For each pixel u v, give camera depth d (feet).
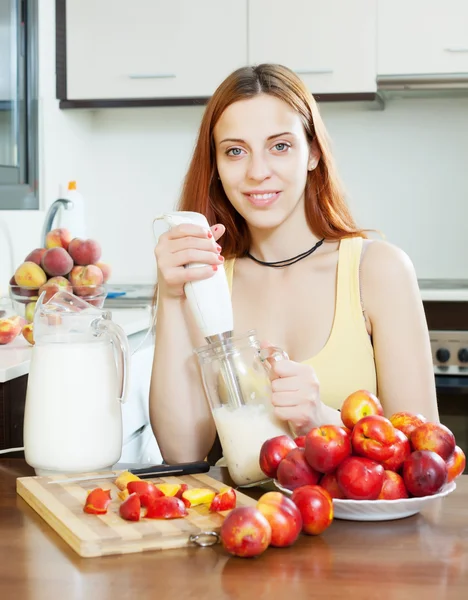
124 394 4.00
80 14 10.21
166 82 10.14
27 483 3.59
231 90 4.57
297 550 2.87
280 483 3.32
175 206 5.49
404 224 10.96
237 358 3.76
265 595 2.49
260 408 3.75
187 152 11.30
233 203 4.72
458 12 9.62
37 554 2.86
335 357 4.88
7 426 5.48
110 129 11.41
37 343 4.03
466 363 9.18
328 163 5.06
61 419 3.90
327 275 5.06
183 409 4.50
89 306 4.13
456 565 2.71
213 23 10.00
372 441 3.11
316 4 9.80
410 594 2.49
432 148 10.85
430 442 3.23
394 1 9.70
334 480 3.18
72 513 3.14
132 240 11.48
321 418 3.82
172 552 2.86
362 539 2.96
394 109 10.88
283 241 5.14
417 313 4.91
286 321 5.06
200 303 3.86
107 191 11.47
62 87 10.29
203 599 2.46
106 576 2.65
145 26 10.11
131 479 3.46
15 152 9.32
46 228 8.67
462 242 10.88
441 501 3.40
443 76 9.68
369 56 9.78
